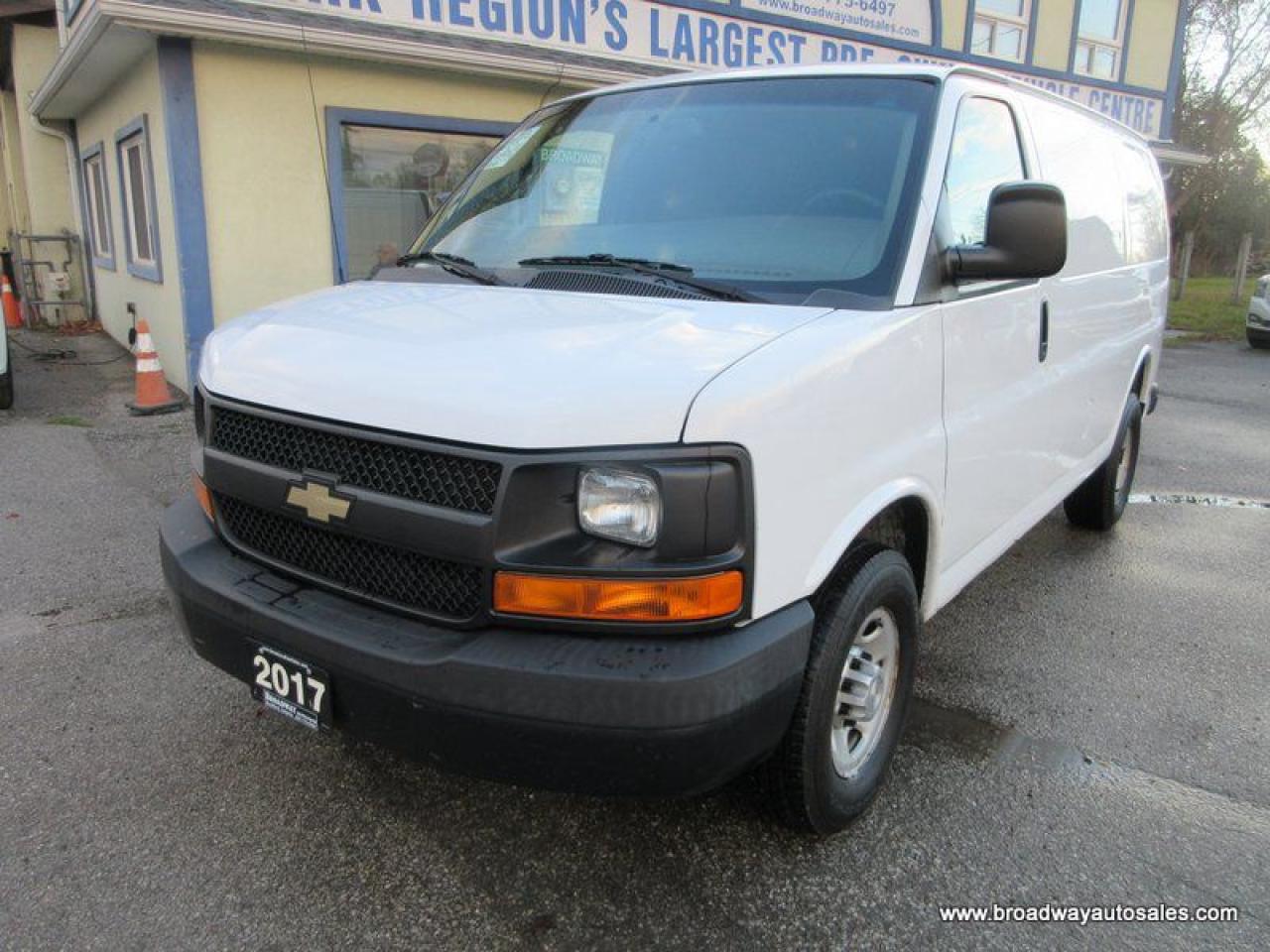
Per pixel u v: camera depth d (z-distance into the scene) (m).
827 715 2.57
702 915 2.55
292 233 8.63
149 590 4.54
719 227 3.02
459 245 3.48
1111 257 4.68
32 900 2.55
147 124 8.66
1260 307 14.31
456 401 2.17
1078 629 4.39
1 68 14.69
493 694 2.10
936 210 2.91
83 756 3.20
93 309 13.99
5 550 5.00
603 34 10.34
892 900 2.62
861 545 2.74
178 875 2.66
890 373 2.62
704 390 2.12
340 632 2.31
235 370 2.69
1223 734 3.50
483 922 2.51
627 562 2.09
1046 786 3.15
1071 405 4.19
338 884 2.64
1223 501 6.55
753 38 11.63
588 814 2.95
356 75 8.62
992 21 14.52
